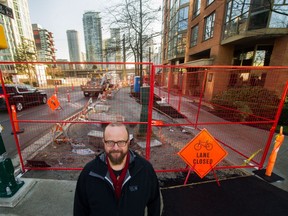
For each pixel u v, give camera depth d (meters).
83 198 1.45
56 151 4.33
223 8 10.16
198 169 2.99
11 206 2.45
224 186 3.05
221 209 2.54
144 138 5.17
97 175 1.37
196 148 2.93
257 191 2.94
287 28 7.28
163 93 13.77
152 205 1.61
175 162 3.94
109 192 1.37
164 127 6.43
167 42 26.98
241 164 3.87
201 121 7.09
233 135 5.66
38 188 2.83
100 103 9.48
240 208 2.56
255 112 6.73
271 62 8.32
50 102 5.82
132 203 1.38
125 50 16.00
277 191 2.95
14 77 6.21
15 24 51.34
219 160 3.00
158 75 12.39
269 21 7.40
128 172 1.43
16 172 3.35
